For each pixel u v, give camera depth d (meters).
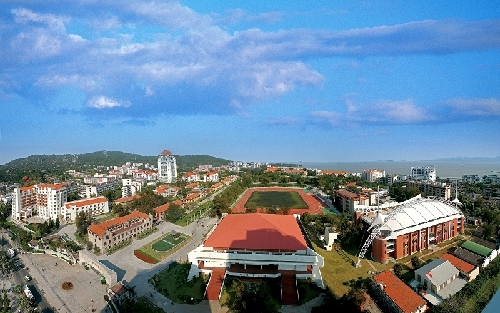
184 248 129.12
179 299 85.62
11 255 124.44
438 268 89.38
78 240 144.38
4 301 84.19
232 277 93.12
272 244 96.75
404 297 77.69
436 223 120.75
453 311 75.56
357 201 174.62
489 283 88.50
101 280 100.19
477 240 122.81
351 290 79.81
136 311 79.69
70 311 84.56
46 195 194.75
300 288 87.75
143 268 109.44
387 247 108.94
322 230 134.50
